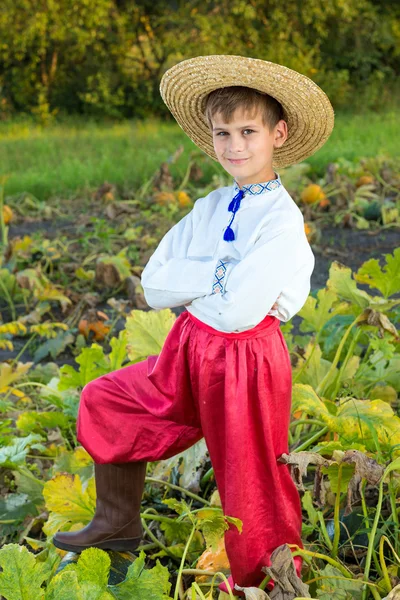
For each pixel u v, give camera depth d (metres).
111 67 20.06
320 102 2.60
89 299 6.29
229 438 2.47
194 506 3.43
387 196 9.25
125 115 20.16
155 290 2.62
